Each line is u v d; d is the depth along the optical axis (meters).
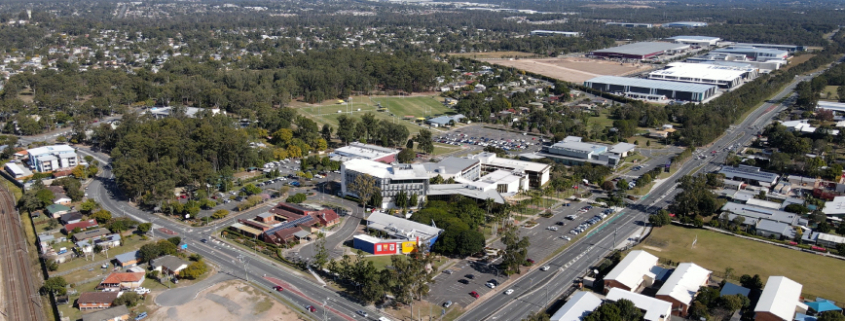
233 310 183.00
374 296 185.38
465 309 184.12
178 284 199.88
